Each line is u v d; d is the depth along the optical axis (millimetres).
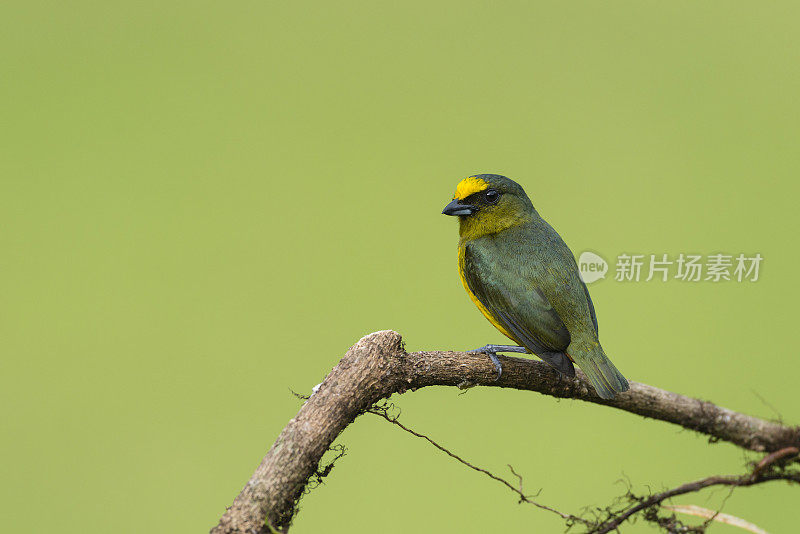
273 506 6387
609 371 8562
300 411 6910
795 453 7520
